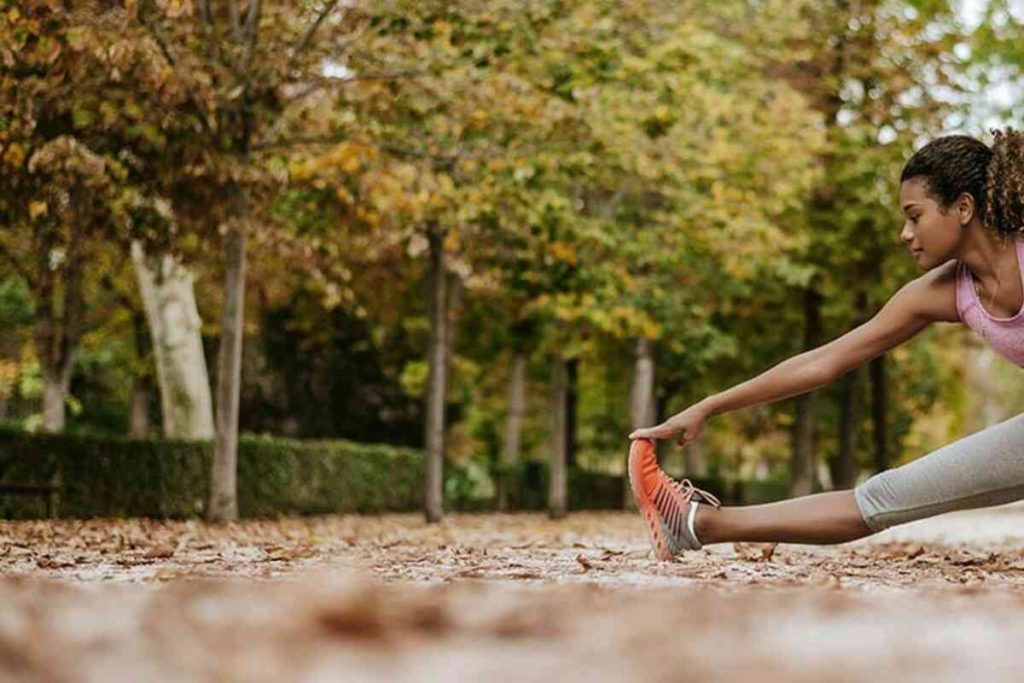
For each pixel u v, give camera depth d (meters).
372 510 28.55
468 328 33.72
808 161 25.77
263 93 17.23
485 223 20.06
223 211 18.28
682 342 29.53
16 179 17.14
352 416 37.09
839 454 30.00
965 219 6.17
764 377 6.58
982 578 6.25
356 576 5.70
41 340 25.55
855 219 27.17
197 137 16.94
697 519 6.62
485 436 47.09
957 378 43.09
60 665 2.79
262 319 34.59
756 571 6.23
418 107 17.28
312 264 20.91
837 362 6.55
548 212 19.67
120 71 15.88
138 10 15.22
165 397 23.89
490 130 18.42
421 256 25.73
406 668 2.81
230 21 17.22
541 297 23.77
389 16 16.42
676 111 21.53
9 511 19.81
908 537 15.25
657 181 23.84
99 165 15.71
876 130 27.70
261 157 17.73
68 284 25.58
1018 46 27.31
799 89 28.27
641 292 24.77
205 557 7.76
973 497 6.49
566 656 3.01
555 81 17.61
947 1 27.67
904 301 6.43
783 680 2.69
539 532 17.19
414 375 34.50
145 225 18.98
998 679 2.73
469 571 6.10
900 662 2.96
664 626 3.52
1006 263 6.16
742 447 52.72
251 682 2.64
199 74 16.12
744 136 24.67
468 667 2.83
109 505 20.72
